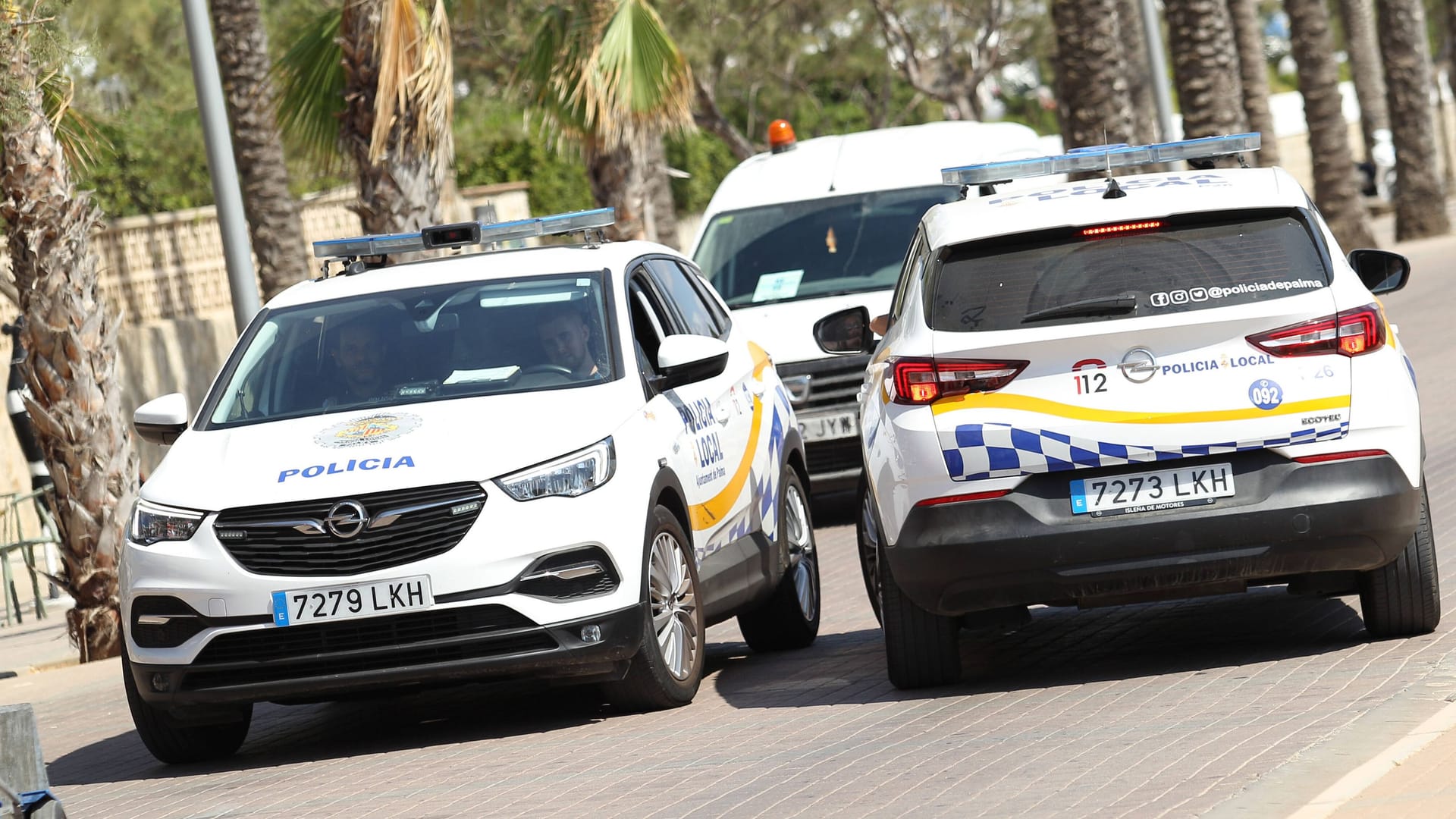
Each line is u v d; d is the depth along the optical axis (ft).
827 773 63.26
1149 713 67.05
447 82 148.36
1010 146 154.30
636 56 184.85
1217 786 55.11
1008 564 69.56
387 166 146.41
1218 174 75.61
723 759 67.67
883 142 155.53
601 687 89.20
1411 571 72.69
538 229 92.17
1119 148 80.43
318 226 248.52
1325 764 55.93
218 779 76.84
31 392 126.41
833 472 139.03
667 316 89.86
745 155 351.67
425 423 78.07
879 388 74.18
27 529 189.06
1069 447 69.10
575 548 74.38
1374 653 72.64
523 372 81.76
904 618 76.28
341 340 85.30
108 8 224.33
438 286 87.76
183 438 82.64
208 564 74.64
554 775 68.28
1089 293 70.08
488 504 74.13
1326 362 69.15
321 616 73.56
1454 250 328.29
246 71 209.87
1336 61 329.31
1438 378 174.50
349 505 74.08
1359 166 495.41
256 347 86.69
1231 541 68.80
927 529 70.49
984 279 71.56
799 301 142.10
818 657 90.94
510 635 73.20
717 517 85.76
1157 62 250.98
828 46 425.28
